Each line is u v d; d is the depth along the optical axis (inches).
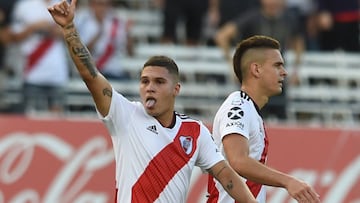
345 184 1312.7
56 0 1398.9
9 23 1441.9
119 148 790.5
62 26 767.7
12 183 1235.9
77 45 767.7
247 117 825.5
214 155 807.1
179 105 1499.8
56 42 1392.7
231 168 805.9
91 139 1268.5
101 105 780.0
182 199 799.1
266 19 1416.1
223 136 810.2
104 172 1262.3
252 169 783.1
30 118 1259.8
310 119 1519.4
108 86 781.3
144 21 1721.2
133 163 786.2
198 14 1569.9
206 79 1544.0
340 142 1325.0
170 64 794.8
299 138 1314.0
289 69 1555.1
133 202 783.7
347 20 1612.9
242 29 1416.1
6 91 1392.7
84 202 1251.2
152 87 787.4
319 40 1614.2
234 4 1503.4
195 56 1562.5
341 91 1583.4
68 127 1267.2
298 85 1555.1
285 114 1418.6
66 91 1413.6
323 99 1568.7
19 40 1393.9
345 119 1533.0
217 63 1552.7
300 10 1594.5
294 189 761.0
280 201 1277.1
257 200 847.7
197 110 1503.4
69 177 1254.3
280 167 1295.5
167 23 1569.9
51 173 1250.0
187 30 1573.6
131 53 1509.6
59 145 1258.0
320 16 1604.3
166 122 798.5
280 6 1423.5
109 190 1259.8
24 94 1381.6
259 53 847.1
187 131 801.6
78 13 1471.5
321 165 1310.3
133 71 1515.7
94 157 1264.8
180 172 792.9
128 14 1726.1
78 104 1425.9
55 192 1246.9
